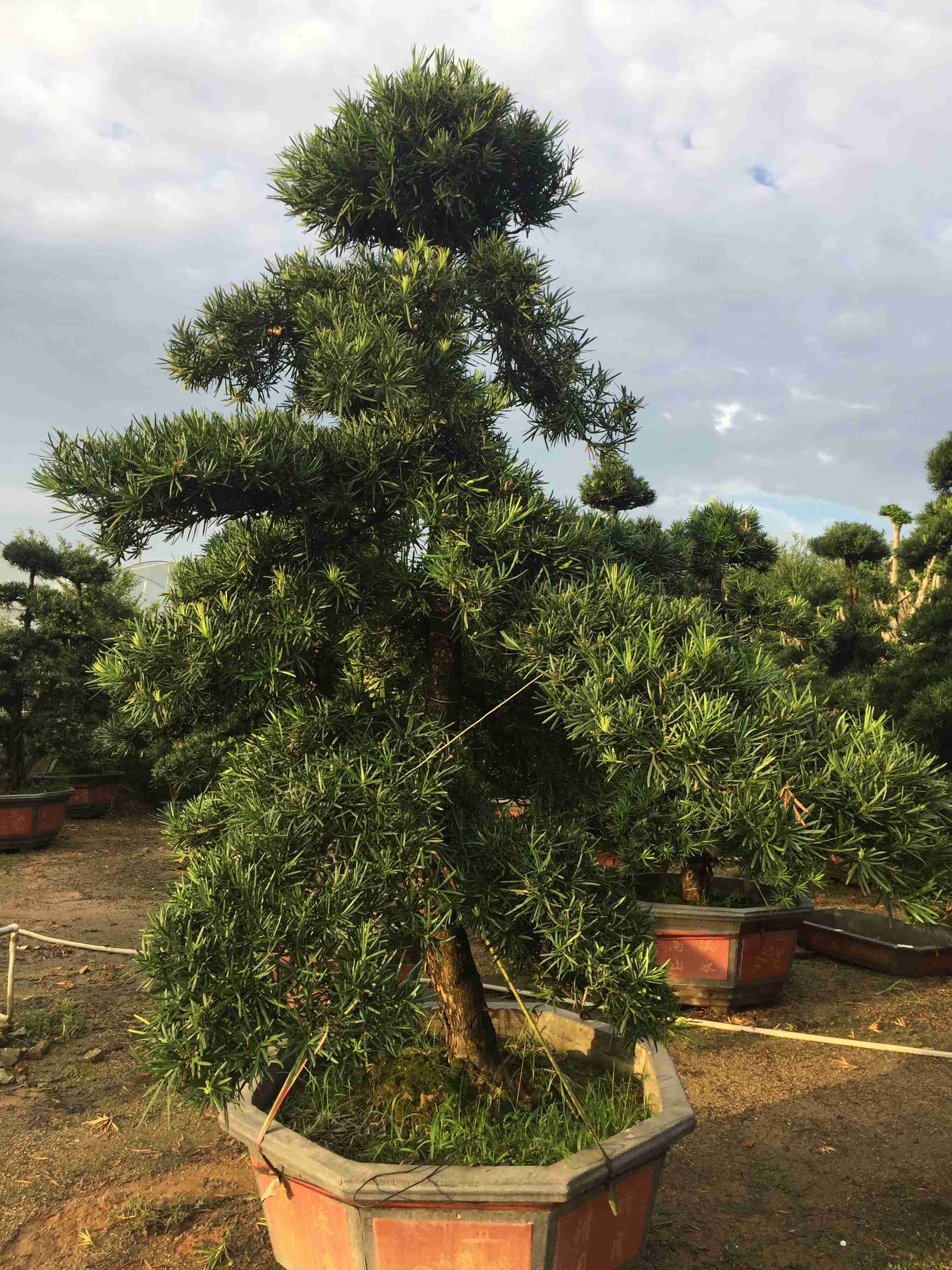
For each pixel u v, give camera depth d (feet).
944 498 29.48
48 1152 10.25
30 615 34.96
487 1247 6.15
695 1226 9.10
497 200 9.37
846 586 30.19
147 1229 8.73
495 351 9.05
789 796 4.97
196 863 6.63
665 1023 7.01
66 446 6.18
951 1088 12.73
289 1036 5.47
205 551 7.81
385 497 7.19
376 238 9.33
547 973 7.32
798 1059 13.76
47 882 25.88
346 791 6.49
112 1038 13.87
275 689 6.83
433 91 8.31
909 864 5.15
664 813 6.61
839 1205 9.59
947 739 22.58
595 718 5.41
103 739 8.61
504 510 6.94
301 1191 6.57
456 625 7.32
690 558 11.26
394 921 6.19
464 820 7.49
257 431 6.45
